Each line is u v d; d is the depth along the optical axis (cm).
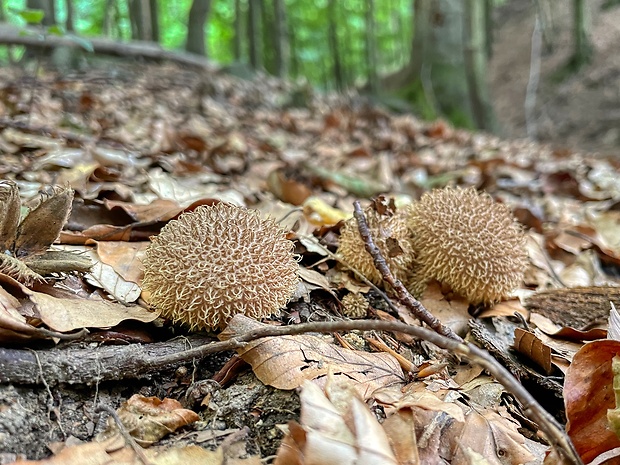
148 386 13
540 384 14
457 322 16
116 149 31
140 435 11
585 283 23
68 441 11
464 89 86
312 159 43
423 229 16
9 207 13
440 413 12
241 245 13
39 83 50
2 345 11
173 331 14
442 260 16
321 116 70
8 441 10
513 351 15
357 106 81
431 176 43
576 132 103
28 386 11
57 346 12
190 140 37
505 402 13
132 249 17
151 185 22
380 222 16
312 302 16
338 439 9
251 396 12
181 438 11
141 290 15
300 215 21
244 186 30
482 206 16
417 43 97
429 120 86
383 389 12
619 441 11
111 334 13
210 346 12
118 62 75
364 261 16
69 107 45
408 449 10
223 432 11
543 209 34
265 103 75
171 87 66
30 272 13
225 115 60
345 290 17
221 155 38
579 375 11
